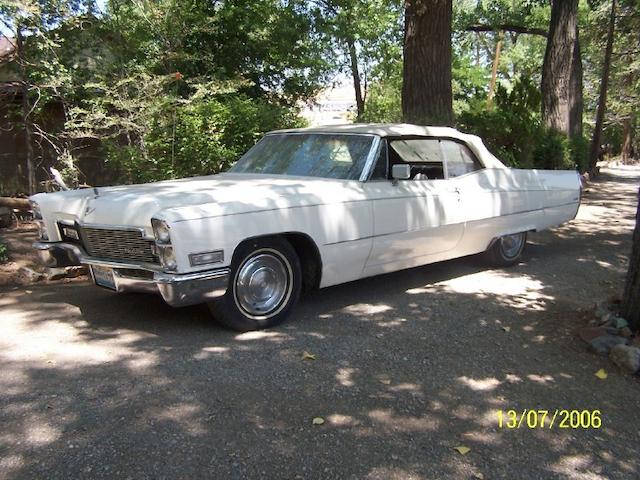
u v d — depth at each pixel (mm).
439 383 3842
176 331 4598
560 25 19344
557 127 19719
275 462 2865
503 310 5391
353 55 23406
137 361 3992
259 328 4668
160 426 3148
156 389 3576
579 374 4062
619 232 9961
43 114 10453
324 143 5734
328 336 4598
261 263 4598
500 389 3793
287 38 15555
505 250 7023
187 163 8711
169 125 8648
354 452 2992
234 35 13789
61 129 10492
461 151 6422
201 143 8609
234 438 3059
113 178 11031
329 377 3846
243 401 3465
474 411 3494
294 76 16391
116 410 3305
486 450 3086
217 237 4184
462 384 3842
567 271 7012
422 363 4145
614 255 8039
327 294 5789
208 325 4746
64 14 8969
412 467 2891
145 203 4254
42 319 4871
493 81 29922
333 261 4973
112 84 9289
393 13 22516
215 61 13523
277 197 4617
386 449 3035
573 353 4410
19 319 4871
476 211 6230
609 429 3371
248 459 2877
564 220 7570
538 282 6441
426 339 4605
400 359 4195
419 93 10383
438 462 2947
